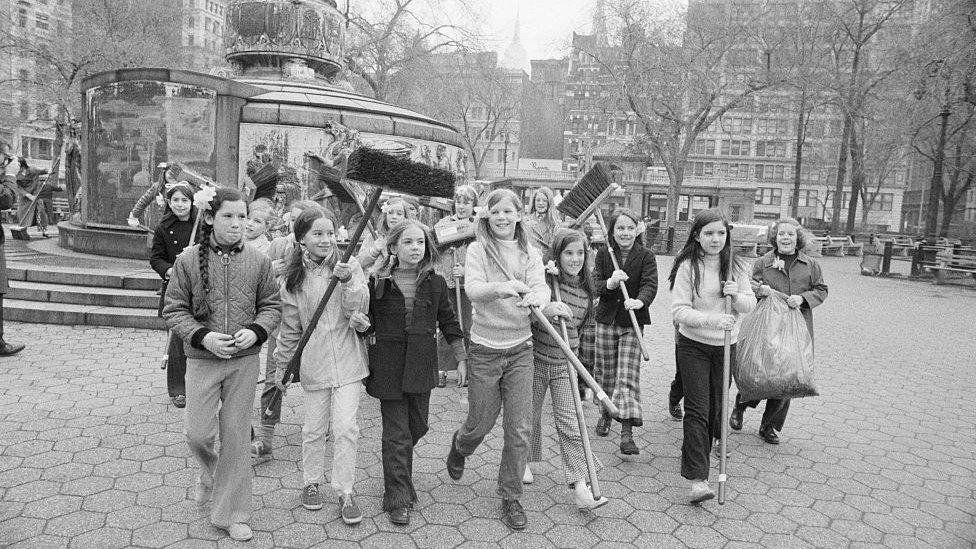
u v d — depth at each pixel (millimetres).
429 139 12125
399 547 3281
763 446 5031
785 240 4961
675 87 30484
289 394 5609
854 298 15633
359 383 3648
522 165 77938
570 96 73062
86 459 4102
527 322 3635
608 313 4898
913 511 3953
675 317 4023
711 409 4082
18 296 7957
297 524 3461
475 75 46875
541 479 4250
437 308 3693
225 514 3264
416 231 3588
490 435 4996
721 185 50531
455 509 3734
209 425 3305
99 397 5234
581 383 5691
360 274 3598
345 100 11875
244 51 12898
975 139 24953
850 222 37469
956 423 5828
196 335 3139
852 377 7496
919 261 21203
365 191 4535
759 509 3898
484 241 3648
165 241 5035
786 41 31266
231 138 9859
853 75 30578
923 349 9438
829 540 3547
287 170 10320
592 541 3432
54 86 31109
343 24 14062
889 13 30359
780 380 4625
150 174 9641
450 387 6152
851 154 36812
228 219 3203
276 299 3406
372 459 4398
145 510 3502
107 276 8180
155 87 9500
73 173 14156
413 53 30375
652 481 4254
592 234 5535
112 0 31750
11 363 6027
